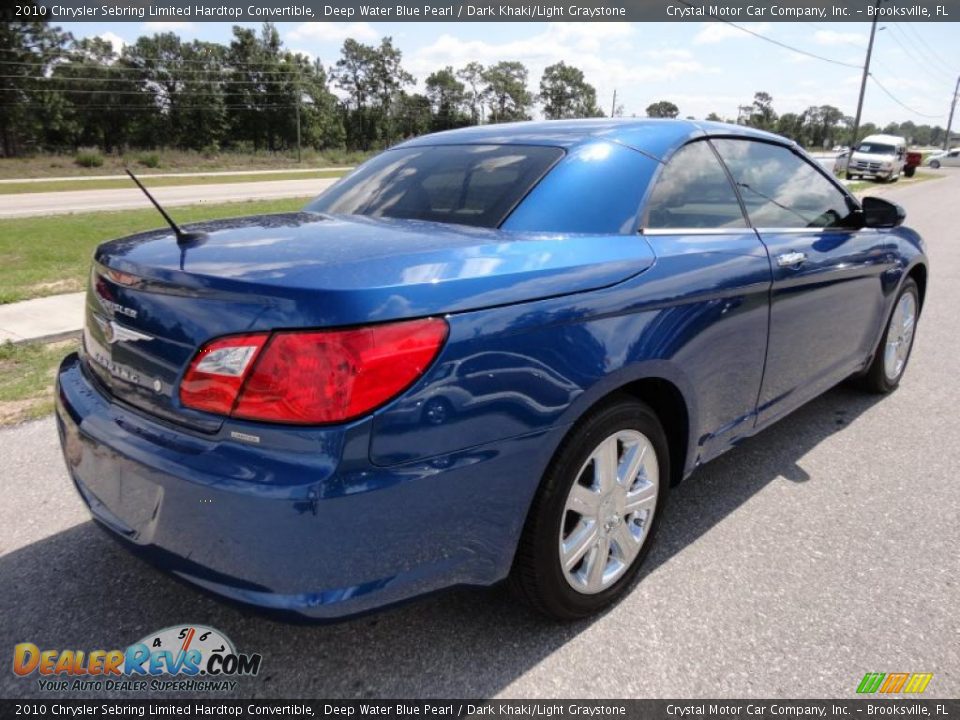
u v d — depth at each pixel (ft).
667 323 7.62
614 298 7.00
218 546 5.73
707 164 9.39
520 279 6.36
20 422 13.05
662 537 9.46
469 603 8.03
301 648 7.29
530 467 6.48
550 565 6.99
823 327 11.12
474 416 5.98
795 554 9.05
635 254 7.50
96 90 247.09
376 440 5.52
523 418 6.30
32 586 8.25
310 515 5.41
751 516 10.02
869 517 10.01
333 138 314.96
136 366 6.48
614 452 7.47
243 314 5.63
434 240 6.82
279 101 289.74
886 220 11.62
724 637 7.47
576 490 7.13
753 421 9.94
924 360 17.81
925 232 45.01
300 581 5.61
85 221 48.88
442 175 8.76
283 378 5.44
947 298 25.44
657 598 8.13
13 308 21.40
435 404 5.74
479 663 7.09
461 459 5.98
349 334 5.41
